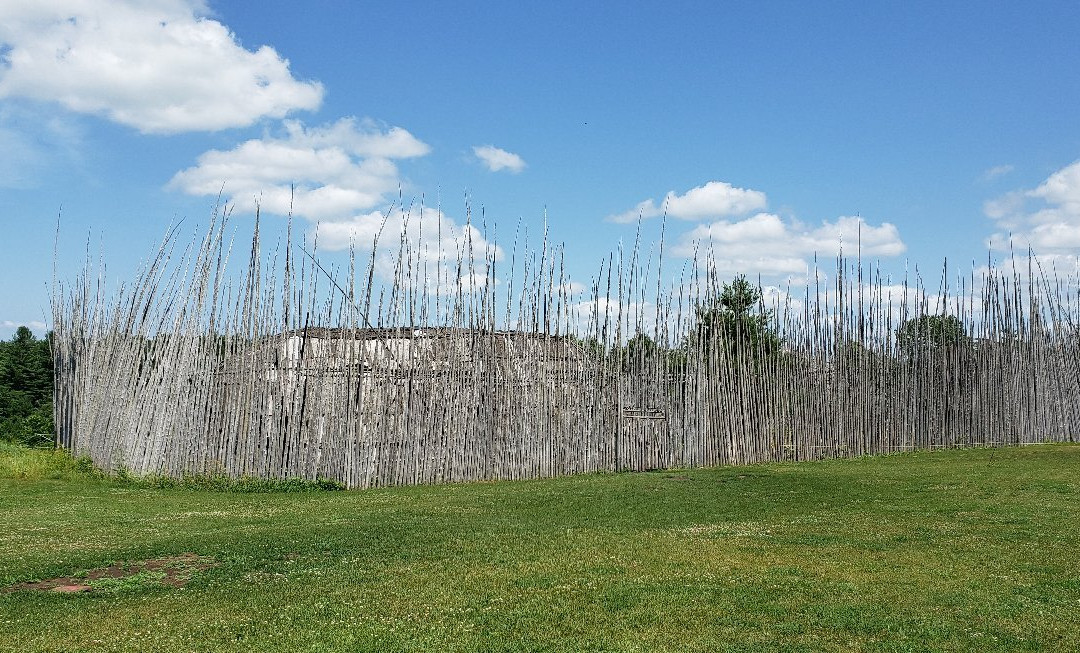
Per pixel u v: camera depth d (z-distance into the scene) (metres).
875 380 20.59
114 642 5.45
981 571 7.25
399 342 15.53
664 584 6.82
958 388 21.39
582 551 8.16
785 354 19.80
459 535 9.13
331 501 12.59
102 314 17.59
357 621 5.85
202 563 7.83
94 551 8.44
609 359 17.47
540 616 5.95
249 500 12.72
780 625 5.75
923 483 13.55
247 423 14.65
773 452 19.28
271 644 5.38
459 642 5.42
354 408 14.84
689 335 18.47
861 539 8.74
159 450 14.86
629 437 17.53
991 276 22.02
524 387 16.50
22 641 5.48
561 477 16.25
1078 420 22.31
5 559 8.08
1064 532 8.97
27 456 16.55
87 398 17.53
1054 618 5.85
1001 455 18.39
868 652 5.23
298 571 7.36
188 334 14.99
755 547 8.34
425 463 15.39
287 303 15.05
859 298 20.64
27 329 28.41
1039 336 22.19
